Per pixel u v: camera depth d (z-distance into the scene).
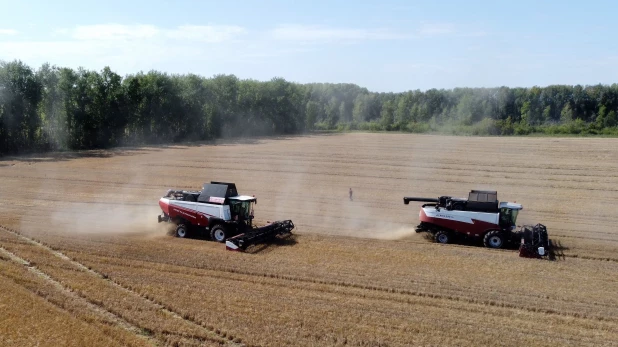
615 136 110.81
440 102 163.75
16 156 69.94
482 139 104.06
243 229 29.11
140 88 92.94
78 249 25.59
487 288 21.27
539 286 21.69
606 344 16.19
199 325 17.06
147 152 77.12
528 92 157.25
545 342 16.23
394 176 55.91
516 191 47.66
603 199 44.06
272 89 127.50
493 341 16.20
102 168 58.56
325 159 70.06
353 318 17.77
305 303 19.08
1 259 23.73
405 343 15.94
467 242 29.86
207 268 23.22
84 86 81.31
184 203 29.20
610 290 21.38
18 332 15.95
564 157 72.06
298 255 25.69
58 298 18.97
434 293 20.53
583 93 154.62
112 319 17.42
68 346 15.27
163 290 19.98
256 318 17.50
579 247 28.86
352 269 23.50
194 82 104.88
